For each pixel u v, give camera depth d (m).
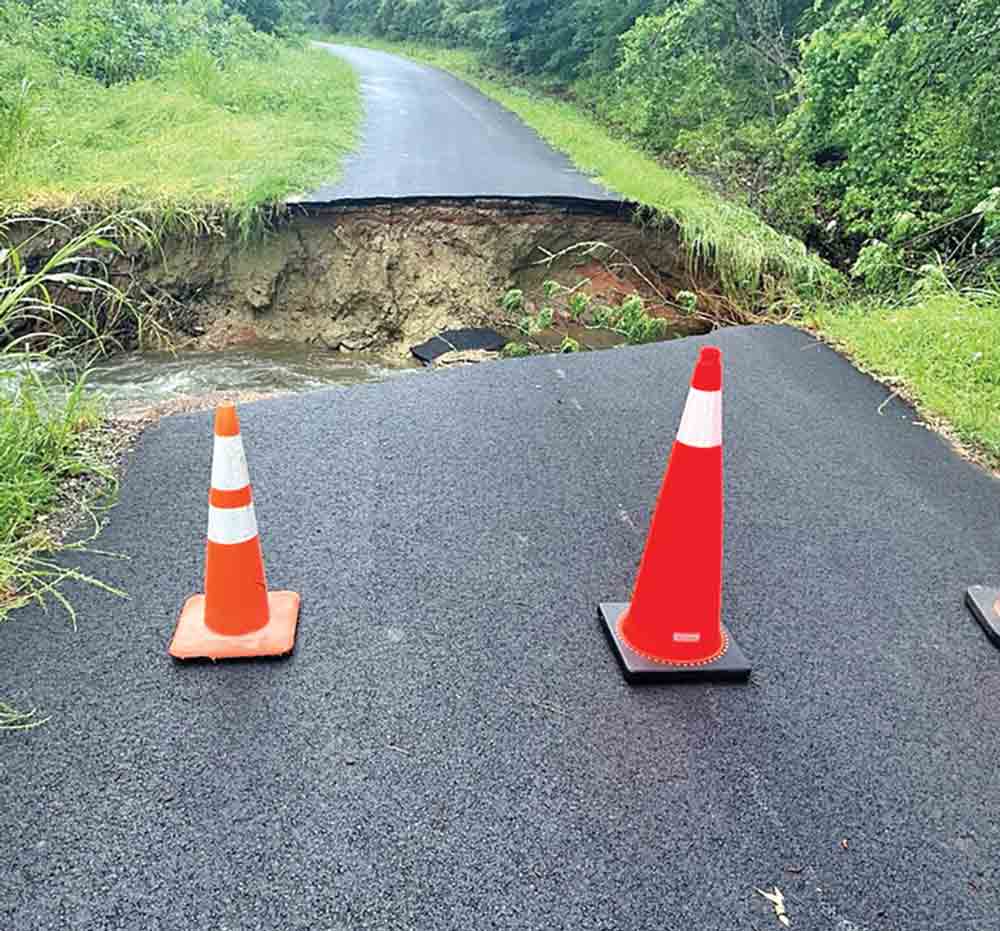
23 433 3.73
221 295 8.39
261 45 18.58
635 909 1.90
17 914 1.84
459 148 11.55
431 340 8.54
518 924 1.86
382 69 22.78
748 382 5.32
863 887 1.98
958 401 4.87
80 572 3.09
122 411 4.76
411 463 4.04
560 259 9.15
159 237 7.99
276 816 2.10
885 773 2.32
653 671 2.61
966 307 6.42
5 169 8.05
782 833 2.11
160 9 15.37
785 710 2.54
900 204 8.80
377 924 1.85
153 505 3.56
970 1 7.74
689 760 2.33
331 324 8.67
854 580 3.23
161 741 2.33
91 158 8.95
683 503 2.56
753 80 13.45
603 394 5.04
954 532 3.60
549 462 4.11
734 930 1.86
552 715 2.47
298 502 3.63
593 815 2.14
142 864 1.97
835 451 4.36
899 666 2.76
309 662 2.66
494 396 4.92
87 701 2.46
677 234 9.12
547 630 2.86
